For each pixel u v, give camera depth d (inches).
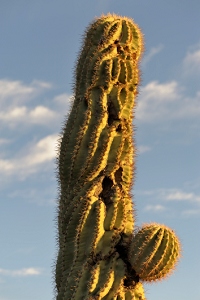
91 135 354.3
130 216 348.8
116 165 351.9
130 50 381.7
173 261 321.1
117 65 370.0
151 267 320.2
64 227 345.1
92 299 316.8
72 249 337.4
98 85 368.8
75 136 357.4
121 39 382.9
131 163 360.5
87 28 392.2
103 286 320.2
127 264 331.6
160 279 325.7
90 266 330.0
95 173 350.0
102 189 349.7
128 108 368.5
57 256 351.9
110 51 374.9
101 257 331.9
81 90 373.4
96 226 334.3
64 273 336.2
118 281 324.2
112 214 340.8
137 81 376.2
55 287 346.9
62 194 358.3
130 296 323.9
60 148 362.6
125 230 342.6
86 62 375.9
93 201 342.0
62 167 357.1
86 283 324.8
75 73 384.8
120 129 361.7
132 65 375.9
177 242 324.2
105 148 351.6
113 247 335.0
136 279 330.0
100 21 388.5
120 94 368.8
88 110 360.2
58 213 359.6
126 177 354.3
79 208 340.5
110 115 364.8
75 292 322.0
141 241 322.3
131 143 361.7
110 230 339.6
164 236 321.7
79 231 335.3
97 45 380.5
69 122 365.7
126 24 386.0
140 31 391.5
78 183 350.9
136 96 375.9
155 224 328.8
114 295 320.2
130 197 355.9
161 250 318.7
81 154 353.1
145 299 331.9
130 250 329.1
